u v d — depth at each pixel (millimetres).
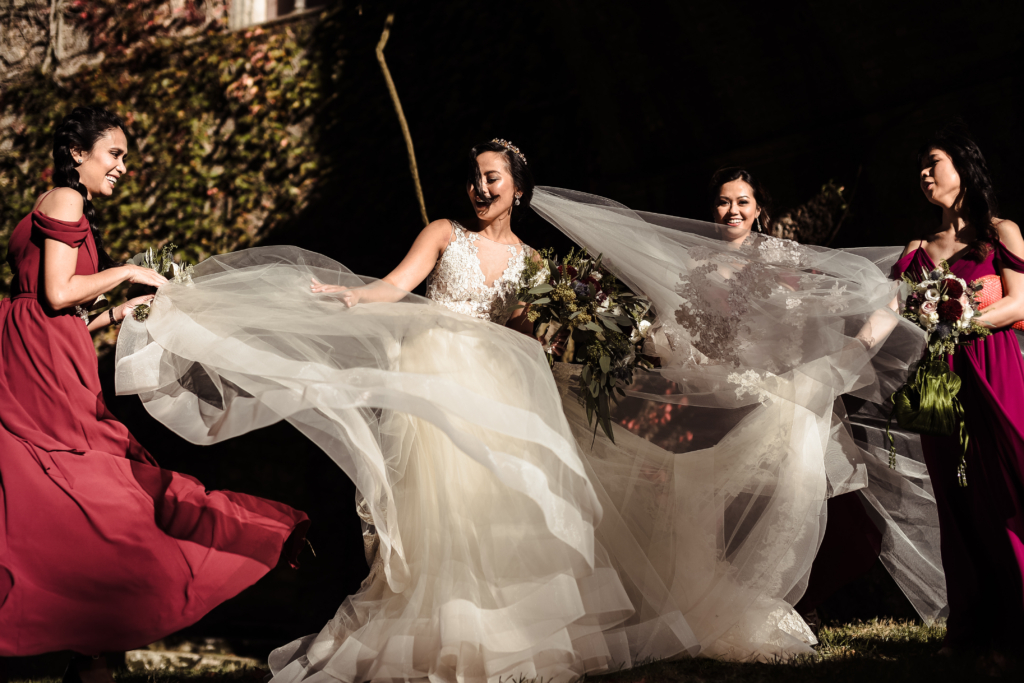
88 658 2912
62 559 2805
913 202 5180
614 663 3100
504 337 3117
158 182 8516
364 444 2988
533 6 7113
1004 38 4867
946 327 3064
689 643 3170
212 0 8648
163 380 3131
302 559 7410
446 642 2793
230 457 7629
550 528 2811
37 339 2975
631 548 3328
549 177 6863
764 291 3275
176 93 8609
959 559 3113
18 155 9062
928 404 3029
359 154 7863
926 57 5133
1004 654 2879
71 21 9055
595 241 3441
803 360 3213
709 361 3336
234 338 2947
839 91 5496
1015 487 3029
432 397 2814
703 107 5938
